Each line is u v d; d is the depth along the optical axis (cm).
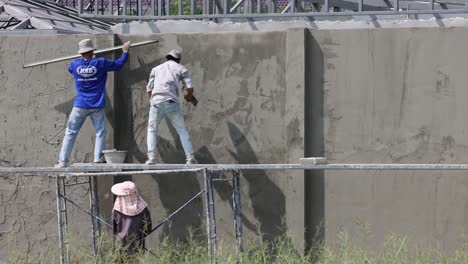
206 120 2298
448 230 2200
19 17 2570
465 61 2183
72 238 2288
